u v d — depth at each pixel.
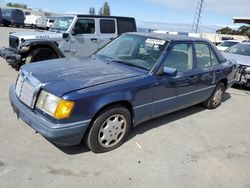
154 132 4.18
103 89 3.11
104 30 8.82
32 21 32.38
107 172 3.02
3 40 15.33
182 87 4.30
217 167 3.37
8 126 3.88
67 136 2.92
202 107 5.70
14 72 7.49
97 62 4.05
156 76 3.77
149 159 3.38
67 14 8.64
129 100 3.40
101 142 3.34
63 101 2.83
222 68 5.37
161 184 2.90
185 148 3.78
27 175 2.82
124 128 3.57
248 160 3.63
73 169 3.01
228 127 4.77
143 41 4.35
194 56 4.63
